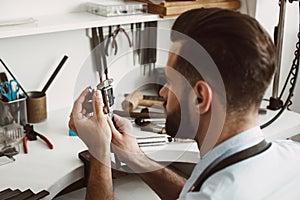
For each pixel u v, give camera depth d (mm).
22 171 1315
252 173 827
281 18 1686
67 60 1767
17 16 1621
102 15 1688
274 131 1604
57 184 1273
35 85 1725
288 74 1988
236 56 818
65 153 1423
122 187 1462
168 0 1801
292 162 876
